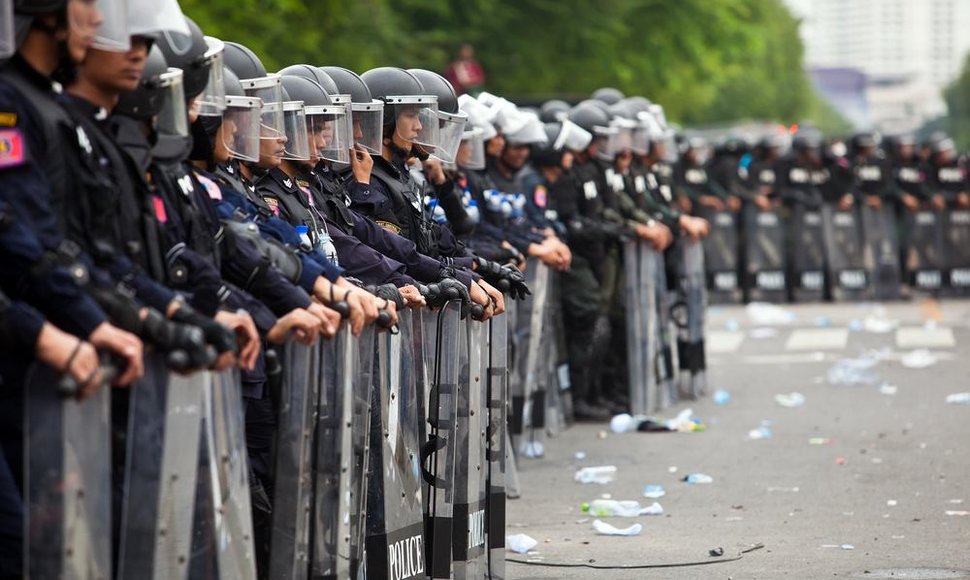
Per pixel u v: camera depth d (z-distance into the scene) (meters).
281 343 13.96
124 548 11.79
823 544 21.05
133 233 12.46
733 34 94.50
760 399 37.38
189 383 12.04
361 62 59.88
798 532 21.95
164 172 13.27
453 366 16.81
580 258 32.94
